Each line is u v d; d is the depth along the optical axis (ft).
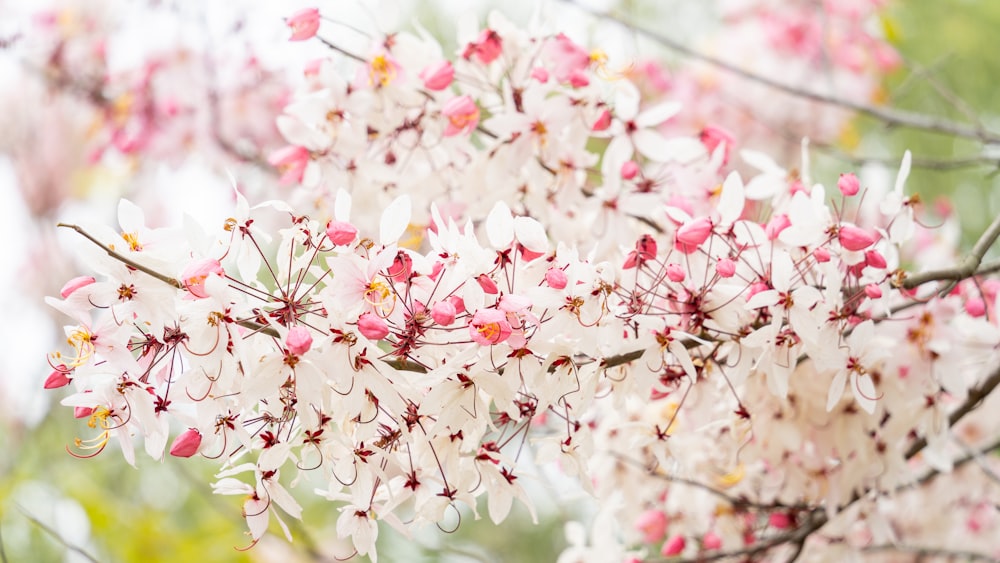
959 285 4.02
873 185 4.90
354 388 3.38
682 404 3.79
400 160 4.08
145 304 3.34
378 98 4.01
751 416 3.91
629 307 3.49
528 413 3.58
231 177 3.41
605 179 3.98
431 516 3.53
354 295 3.35
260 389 3.35
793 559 4.12
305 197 4.09
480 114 4.14
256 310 3.37
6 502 5.04
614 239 3.97
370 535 3.54
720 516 4.28
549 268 3.45
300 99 4.04
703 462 4.22
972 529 4.75
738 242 3.59
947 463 4.00
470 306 3.37
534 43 4.02
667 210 3.58
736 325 3.54
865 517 4.09
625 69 3.96
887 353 3.59
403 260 3.38
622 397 3.58
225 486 3.49
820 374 3.91
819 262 3.57
